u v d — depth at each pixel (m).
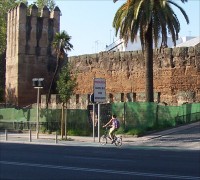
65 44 62.66
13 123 45.00
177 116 39.03
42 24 63.38
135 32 37.91
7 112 45.88
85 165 17.31
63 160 19.16
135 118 36.69
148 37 37.91
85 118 39.16
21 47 61.62
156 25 37.44
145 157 21.09
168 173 14.98
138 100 51.19
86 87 60.34
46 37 63.44
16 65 61.66
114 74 57.25
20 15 61.75
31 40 62.34
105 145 29.56
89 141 32.47
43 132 41.62
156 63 53.22
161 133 34.84
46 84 62.69
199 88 50.53
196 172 15.27
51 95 52.59
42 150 24.75
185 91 49.31
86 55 60.62
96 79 32.06
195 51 50.84
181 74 51.47
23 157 20.31
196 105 41.94
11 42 63.38
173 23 37.81
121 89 56.50
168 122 38.00
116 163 18.12
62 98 35.59
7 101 63.06
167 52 52.34
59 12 64.75
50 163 17.91
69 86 35.62
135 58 55.19
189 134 33.94
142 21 37.06
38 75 62.41
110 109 38.03
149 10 36.47
